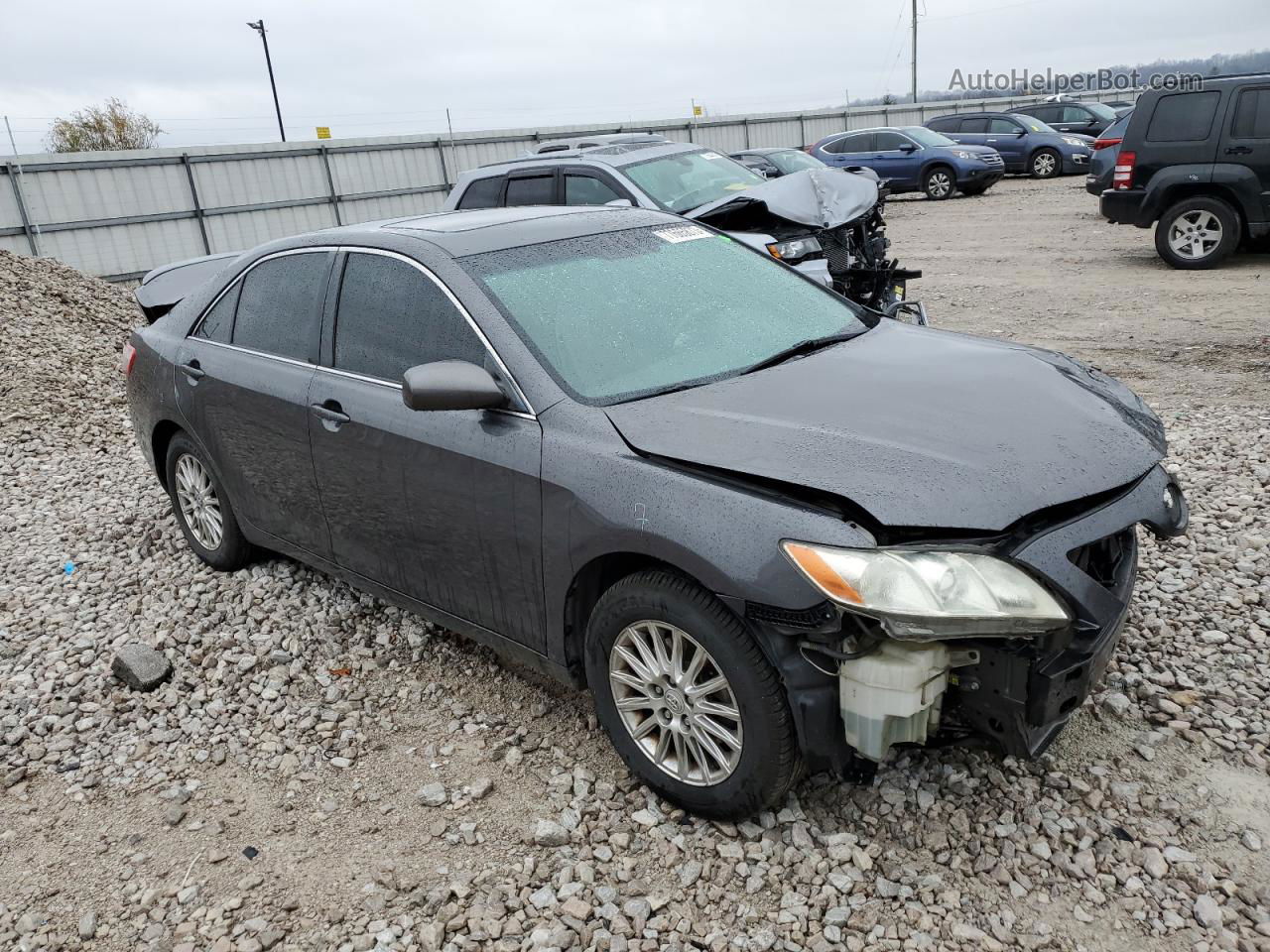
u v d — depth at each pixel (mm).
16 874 3055
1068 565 2564
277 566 5023
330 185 23344
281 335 4156
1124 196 11844
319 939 2695
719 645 2709
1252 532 4613
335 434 3742
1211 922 2506
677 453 2814
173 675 4133
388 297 3664
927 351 3543
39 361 9391
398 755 3494
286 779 3414
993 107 38781
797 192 8492
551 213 4074
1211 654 3660
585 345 3309
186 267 7434
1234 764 3082
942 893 2662
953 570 2451
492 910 2732
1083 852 2756
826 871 2766
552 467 3018
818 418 2896
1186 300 10008
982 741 2736
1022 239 15539
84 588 5062
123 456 7457
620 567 3051
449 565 3482
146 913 2850
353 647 4227
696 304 3650
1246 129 10945
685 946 2576
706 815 2965
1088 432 2916
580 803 3137
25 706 3977
